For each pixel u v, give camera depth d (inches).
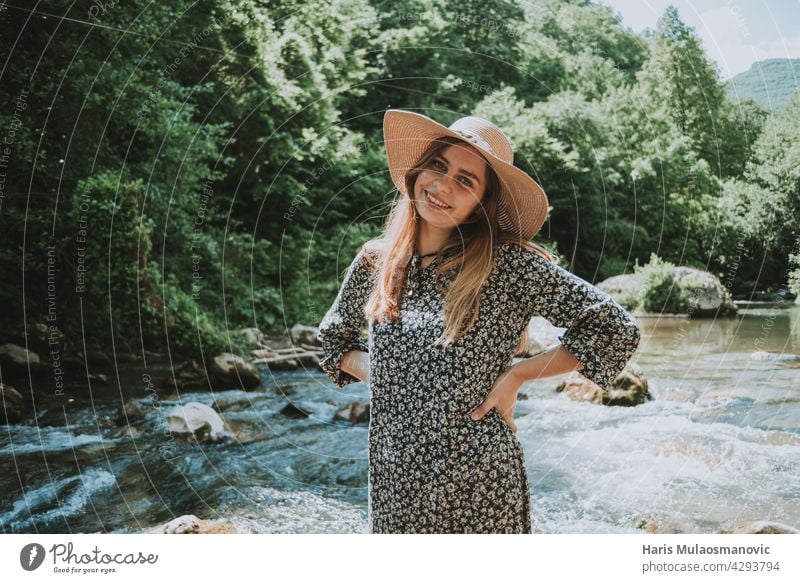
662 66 582.6
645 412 234.5
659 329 408.5
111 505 160.2
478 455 64.2
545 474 179.6
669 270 474.9
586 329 63.7
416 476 64.8
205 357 318.0
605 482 172.7
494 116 537.6
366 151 499.8
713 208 564.7
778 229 541.0
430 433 64.5
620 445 200.8
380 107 523.8
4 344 277.0
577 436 210.2
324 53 448.5
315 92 442.0
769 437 203.9
